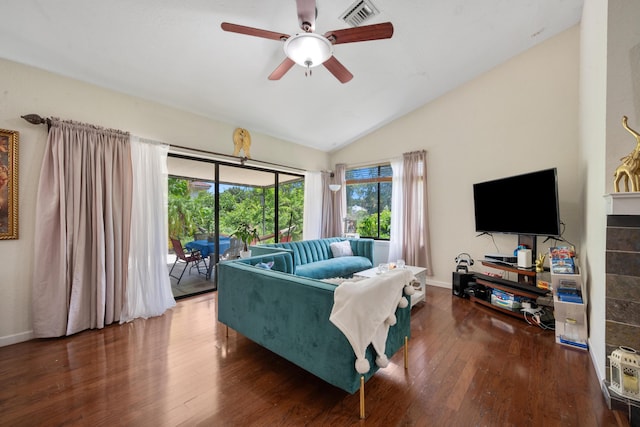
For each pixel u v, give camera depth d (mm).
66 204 2412
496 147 3598
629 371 1452
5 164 2211
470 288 3480
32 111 2330
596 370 1858
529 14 2697
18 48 2152
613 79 1673
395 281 1751
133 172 2840
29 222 2326
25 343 2254
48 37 2096
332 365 1481
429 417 1440
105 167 2641
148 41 2273
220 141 3789
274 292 1829
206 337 2404
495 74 3590
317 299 1552
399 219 4551
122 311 2732
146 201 2924
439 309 3113
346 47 2793
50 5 1855
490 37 2951
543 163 3246
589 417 1440
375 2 2270
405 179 4402
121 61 2453
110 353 2107
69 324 2375
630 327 1573
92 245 2531
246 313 2080
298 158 5062
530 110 3332
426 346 2238
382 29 1744
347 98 3723
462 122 3898
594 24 2076
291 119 4082
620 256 1603
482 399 1584
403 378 1795
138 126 2977
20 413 1460
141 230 2883
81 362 1975
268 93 3312
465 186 3875
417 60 3152
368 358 1523
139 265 2859
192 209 3691
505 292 2969
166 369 1896
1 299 2217
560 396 1607
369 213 5246
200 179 3752
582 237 2750
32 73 2336
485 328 2594
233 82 2994
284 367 1938
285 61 2162
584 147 2598
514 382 1746
